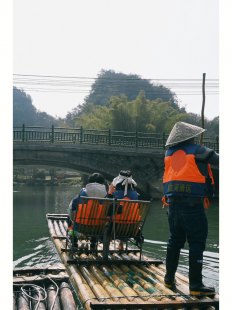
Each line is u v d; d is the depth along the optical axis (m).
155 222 12.03
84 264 5.21
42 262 6.77
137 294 4.09
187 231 4.04
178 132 4.12
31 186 35.41
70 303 3.90
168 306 3.72
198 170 3.99
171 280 4.28
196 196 3.98
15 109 68.44
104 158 21.23
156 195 20.80
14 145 20.22
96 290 4.16
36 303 4.01
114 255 5.83
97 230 5.31
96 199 5.10
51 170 41.16
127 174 5.66
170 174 4.14
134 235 5.42
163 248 8.00
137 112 32.91
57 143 20.80
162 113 33.62
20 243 8.37
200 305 3.78
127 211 5.28
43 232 9.78
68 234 5.97
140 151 21.22
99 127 33.41
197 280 4.01
